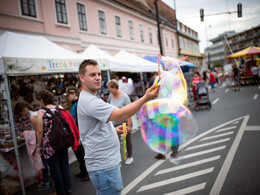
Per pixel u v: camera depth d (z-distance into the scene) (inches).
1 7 267.6
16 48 135.1
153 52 782.5
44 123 103.3
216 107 312.8
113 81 139.6
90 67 59.1
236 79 499.2
